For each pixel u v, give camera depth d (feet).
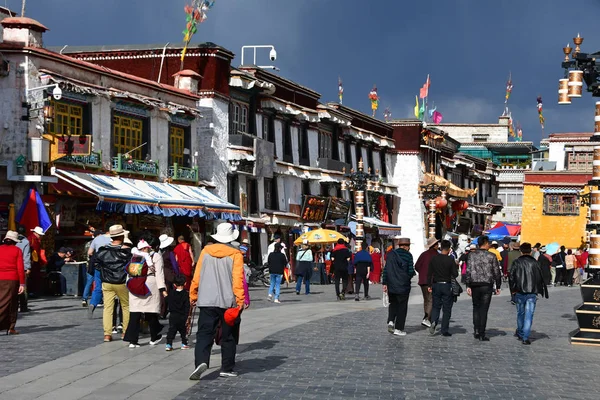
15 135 97.30
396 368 46.75
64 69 104.88
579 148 263.90
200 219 135.64
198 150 140.87
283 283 147.95
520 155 344.49
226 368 42.29
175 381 40.91
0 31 123.95
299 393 38.34
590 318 62.13
